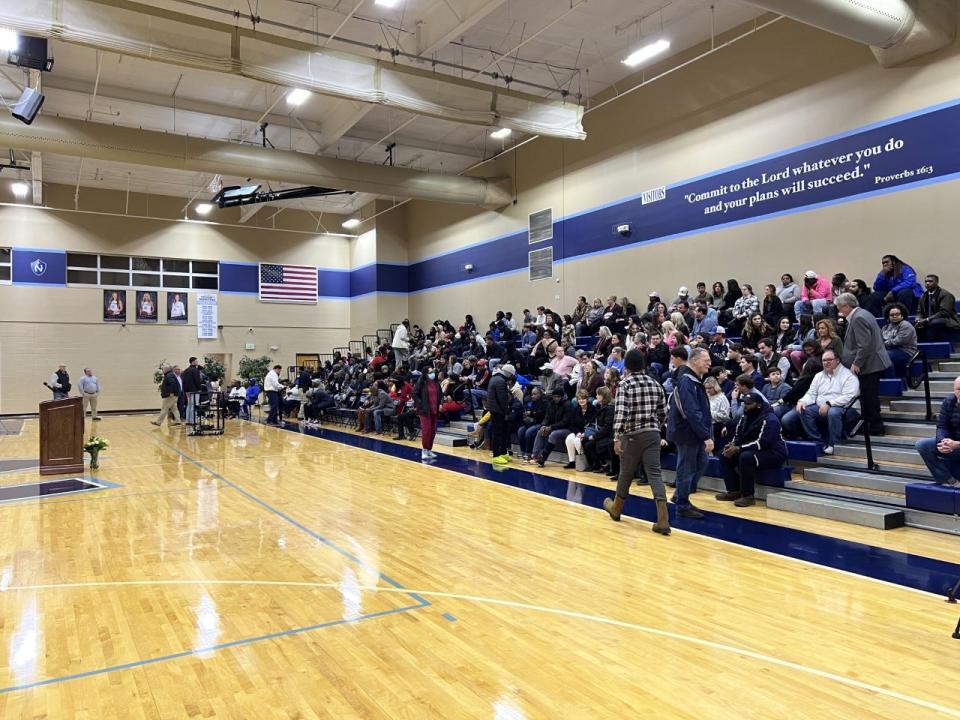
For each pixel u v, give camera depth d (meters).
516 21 11.61
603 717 2.77
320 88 9.56
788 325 9.38
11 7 7.78
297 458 10.86
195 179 20.28
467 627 3.76
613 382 8.90
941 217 8.99
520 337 16.31
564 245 15.84
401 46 12.15
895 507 5.99
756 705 2.85
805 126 10.69
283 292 24.05
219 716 2.80
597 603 4.12
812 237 10.59
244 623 3.85
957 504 5.54
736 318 10.70
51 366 20.55
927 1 8.55
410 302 22.98
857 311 7.00
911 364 7.75
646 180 13.62
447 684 3.07
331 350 24.78
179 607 4.12
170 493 7.91
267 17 11.24
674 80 12.95
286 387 19.77
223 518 6.58
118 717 2.79
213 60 8.86
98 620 3.91
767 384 8.28
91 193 21.16
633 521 6.24
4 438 14.30
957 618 3.80
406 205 23.12
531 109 11.49
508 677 3.14
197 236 22.72
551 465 9.53
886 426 7.23
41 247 20.45
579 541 5.57
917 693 2.94
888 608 3.96
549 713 2.80
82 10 8.13
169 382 16.33
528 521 6.30
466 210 19.73
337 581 4.60
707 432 6.03
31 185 19.33
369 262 23.31
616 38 12.26
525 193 17.12
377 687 3.05
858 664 3.23
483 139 17.55
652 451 5.82
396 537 5.78
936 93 9.04
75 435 9.65
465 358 14.79
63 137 12.44
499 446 10.19
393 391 14.77
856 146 9.99
